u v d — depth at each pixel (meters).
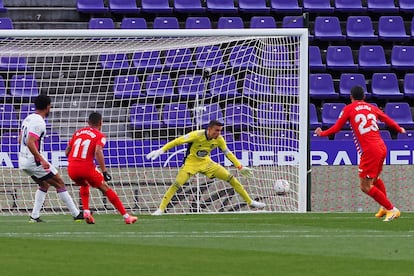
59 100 62.06
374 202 58.22
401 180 58.53
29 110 58.16
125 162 56.19
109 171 55.91
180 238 35.66
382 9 79.94
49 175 44.50
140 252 30.39
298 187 55.03
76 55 57.66
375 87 74.00
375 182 45.81
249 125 57.72
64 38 54.34
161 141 57.22
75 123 58.78
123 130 61.66
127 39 57.66
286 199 56.16
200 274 24.88
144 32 53.69
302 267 26.45
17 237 36.16
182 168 50.56
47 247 31.98
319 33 77.00
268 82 57.62
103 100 59.19
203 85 60.03
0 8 74.25
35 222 44.72
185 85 58.97
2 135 56.66
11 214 54.03
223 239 35.28
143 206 55.94
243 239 35.25
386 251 30.95
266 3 80.19
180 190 55.25
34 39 56.75
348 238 35.69
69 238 35.75
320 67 74.81
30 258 28.61
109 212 55.09
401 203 58.47
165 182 56.25
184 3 77.19
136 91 59.22
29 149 43.31
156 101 61.91
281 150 56.72
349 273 25.14
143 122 58.06
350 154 58.81
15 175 54.88
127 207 55.75
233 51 61.44
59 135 57.47
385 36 77.69
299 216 49.06
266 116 57.41
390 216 44.88
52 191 54.69
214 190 55.41
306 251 30.88
